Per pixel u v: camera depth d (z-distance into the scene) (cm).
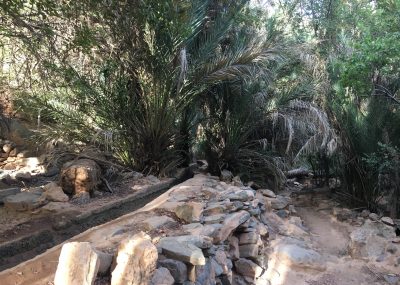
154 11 409
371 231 504
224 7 631
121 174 527
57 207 381
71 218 366
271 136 675
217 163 656
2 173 536
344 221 580
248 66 551
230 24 596
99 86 528
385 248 478
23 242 313
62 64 443
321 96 649
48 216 365
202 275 311
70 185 424
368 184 607
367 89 595
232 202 447
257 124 656
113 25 438
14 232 327
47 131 564
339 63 619
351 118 607
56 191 411
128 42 489
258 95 638
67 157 550
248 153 648
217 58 566
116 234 332
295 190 735
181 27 496
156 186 502
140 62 523
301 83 659
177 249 290
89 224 378
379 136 586
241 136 644
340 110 625
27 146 627
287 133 646
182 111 587
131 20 445
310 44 710
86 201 416
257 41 585
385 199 639
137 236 254
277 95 659
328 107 646
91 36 369
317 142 616
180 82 530
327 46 808
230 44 634
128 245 244
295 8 893
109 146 544
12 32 326
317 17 920
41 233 332
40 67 388
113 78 529
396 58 538
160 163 568
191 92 554
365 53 541
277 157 653
